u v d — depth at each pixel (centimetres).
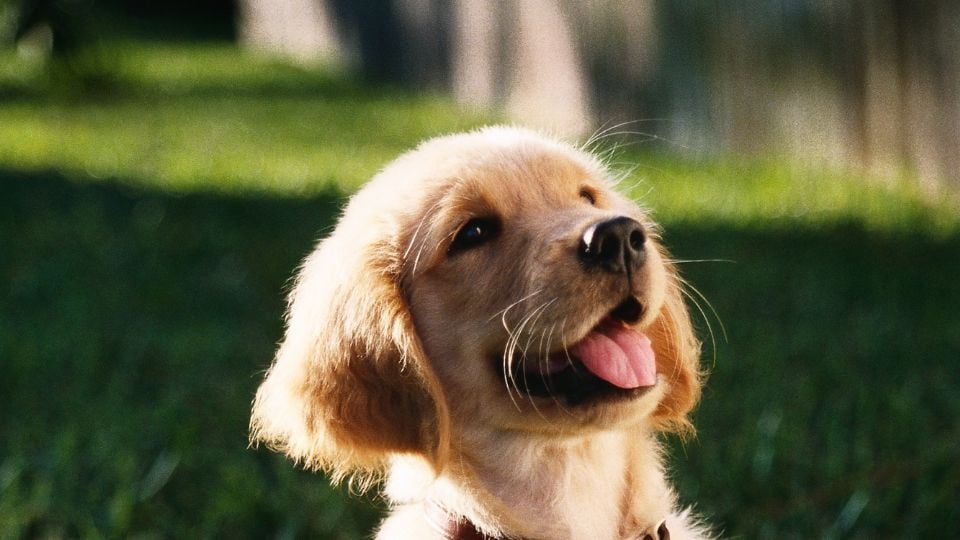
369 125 341
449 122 335
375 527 112
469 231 90
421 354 89
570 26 311
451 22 389
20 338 152
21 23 423
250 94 434
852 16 216
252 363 144
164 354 148
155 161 289
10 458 121
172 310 170
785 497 113
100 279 186
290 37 612
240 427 128
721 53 255
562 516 91
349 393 90
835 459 115
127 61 504
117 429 125
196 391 136
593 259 87
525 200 91
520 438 90
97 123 361
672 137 275
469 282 90
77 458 121
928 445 117
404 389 89
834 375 131
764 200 207
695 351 97
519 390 89
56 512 114
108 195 251
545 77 328
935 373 131
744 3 246
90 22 428
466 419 90
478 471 90
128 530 112
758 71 244
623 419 88
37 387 137
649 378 88
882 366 133
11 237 215
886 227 184
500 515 90
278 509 114
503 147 93
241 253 199
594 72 303
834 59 223
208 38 698
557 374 88
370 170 266
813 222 190
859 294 156
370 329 89
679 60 269
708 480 115
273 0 640
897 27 205
